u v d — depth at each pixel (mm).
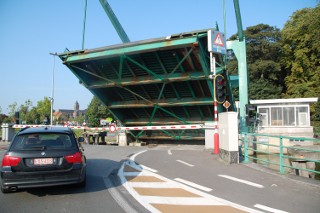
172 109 17469
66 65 15703
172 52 13312
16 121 22672
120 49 13859
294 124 25094
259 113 26078
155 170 8562
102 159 11078
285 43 45750
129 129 18781
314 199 5414
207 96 15414
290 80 43250
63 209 4914
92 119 63562
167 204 5191
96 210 4855
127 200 5461
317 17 39750
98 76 15883
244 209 4859
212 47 12086
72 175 5723
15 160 5457
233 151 9648
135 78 15516
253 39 47469
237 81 20078
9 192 6000
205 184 6691
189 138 18375
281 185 6516
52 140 5973
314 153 16703
